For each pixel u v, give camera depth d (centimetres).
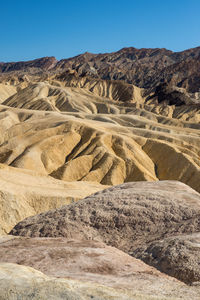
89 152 7044
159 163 7031
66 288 727
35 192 3198
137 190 2175
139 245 1544
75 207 1939
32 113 11288
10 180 3450
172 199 1925
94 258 1214
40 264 1162
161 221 1731
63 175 6191
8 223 2836
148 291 879
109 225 1742
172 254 1244
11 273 823
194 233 1453
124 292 755
